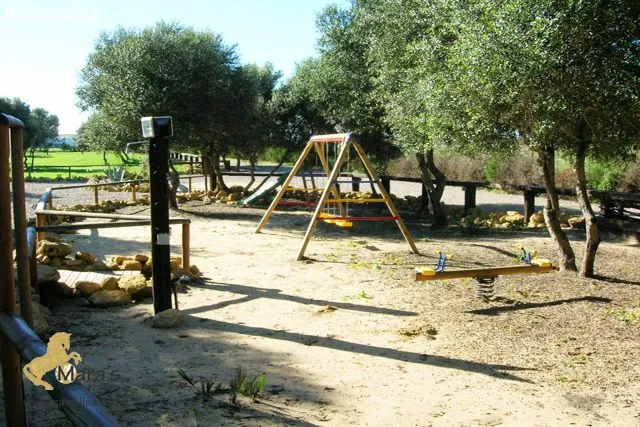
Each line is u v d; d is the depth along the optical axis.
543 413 3.43
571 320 5.37
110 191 21.11
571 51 5.62
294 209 16.34
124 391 3.59
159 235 5.24
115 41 16.20
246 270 7.72
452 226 13.68
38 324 4.59
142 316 5.37
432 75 8.28
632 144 6.67
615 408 3.52
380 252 9.30
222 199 17.67
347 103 15.16
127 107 14.12
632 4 5.59
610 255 9.20
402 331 5.01
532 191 13.72
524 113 6.16
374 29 12.65
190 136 14.86
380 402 3.54
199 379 3.85
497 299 6.10
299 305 5.91
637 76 5.79
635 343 4.73
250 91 17.06
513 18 5.76
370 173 9.23
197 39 15.18
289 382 3.84
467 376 4.01
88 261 7.13
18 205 2.28
